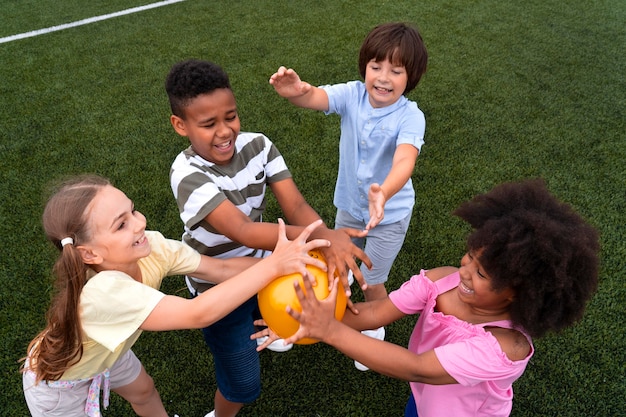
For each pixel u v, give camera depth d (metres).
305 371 2.54
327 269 1.46
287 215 1.89
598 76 4.82
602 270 2.95
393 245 2.46
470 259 1.35
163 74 4.94
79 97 4.62
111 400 2.40
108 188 1.46
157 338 2.67
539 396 2.39
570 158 3.84
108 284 1.42
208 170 1.71
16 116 4.38
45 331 1.59
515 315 1.32
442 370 1.37
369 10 6.10
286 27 5.77
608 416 2.31
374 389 2.46
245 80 4.82
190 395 2.45
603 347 2.57
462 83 4.72
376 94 2.17
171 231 3.29
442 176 3.68
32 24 5.98
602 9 6.09
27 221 3.35
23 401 2.38
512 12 6.02
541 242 1.19
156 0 6.52
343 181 2.50
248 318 1.84
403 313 1.65
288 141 4.03
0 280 2.96
